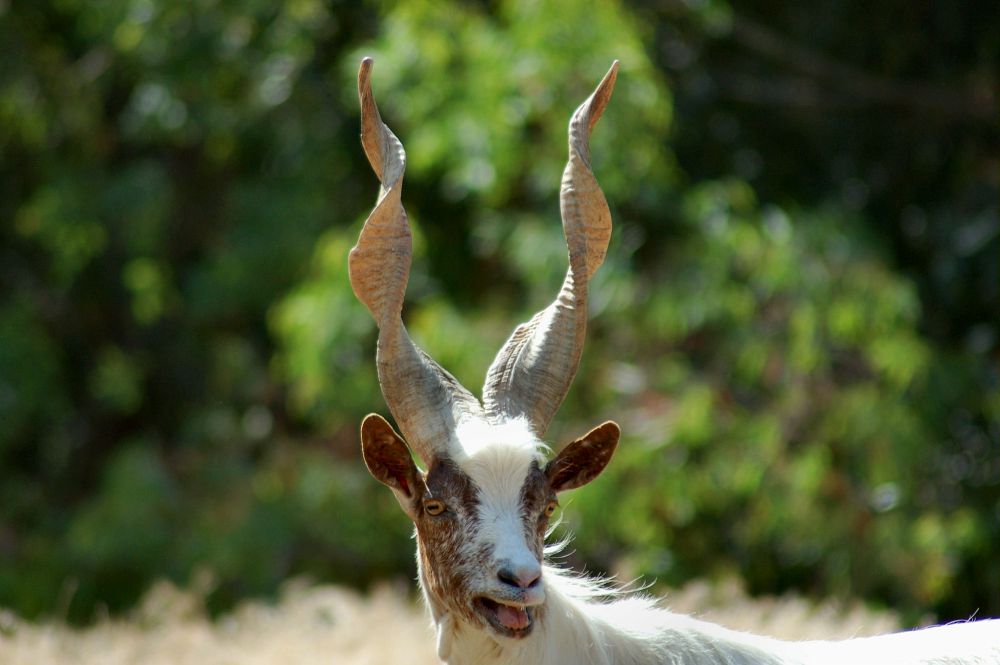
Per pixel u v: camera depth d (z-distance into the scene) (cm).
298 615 3472
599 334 4856
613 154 4616
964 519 4659
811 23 5694
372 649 3066
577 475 1861
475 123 4612
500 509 1719
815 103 5566
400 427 1802
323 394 4859
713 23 5241
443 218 5309
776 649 1928
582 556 4725
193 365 6331
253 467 5512
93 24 5500
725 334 4731
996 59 5647
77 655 3039
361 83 1864
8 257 6481
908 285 4716
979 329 5250
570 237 1894
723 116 5666
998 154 5628
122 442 6488
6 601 5191
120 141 6209
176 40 5322
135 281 5753
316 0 5316
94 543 5131
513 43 4662
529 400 1859
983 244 5244
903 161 5719
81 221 5725
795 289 4625
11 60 5975
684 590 4075
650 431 4612
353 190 5494
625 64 4638
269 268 5344
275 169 5584
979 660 1925
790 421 4731
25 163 6384
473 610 1702
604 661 1833
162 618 3462
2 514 6034
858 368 4888
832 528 4631
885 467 4653
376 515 5256
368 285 1828
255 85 5359
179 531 5203
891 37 5703
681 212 4788
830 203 5003
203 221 6072
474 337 4638
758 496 4609
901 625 4319
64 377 6309
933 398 4759
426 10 4753
